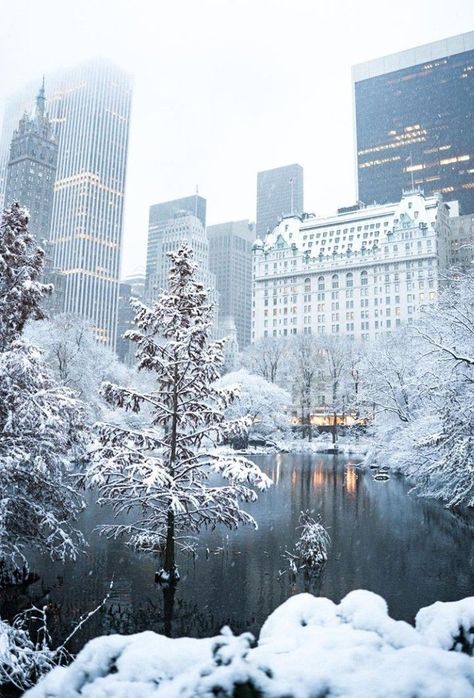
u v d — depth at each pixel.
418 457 37.22
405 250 162.38
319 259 176.25
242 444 79.69
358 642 6.03
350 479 48.47
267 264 186.25
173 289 18.03
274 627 6.82
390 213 170.12
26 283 15.66
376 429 56.25
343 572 19.12
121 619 14.56
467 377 28.59
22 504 15.55
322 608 7.10
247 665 5.30
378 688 4.95
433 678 4.99
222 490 17.16
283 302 182.25
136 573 18.59
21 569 17.61
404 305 160.88
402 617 14.67
